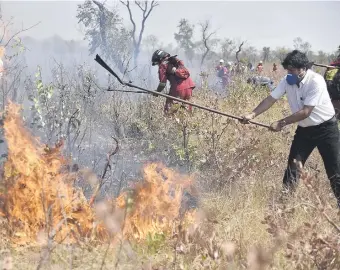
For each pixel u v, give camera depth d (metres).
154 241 4.65
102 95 9.26
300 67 5.82
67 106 7.24
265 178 6.52
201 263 4.11
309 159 7.42
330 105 5.90
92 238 4.73
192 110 9.29
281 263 4.27
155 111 9.30
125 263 4.39
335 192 5.91
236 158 6.86
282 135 8.09
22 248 4.55
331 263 4.10
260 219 5.18
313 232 4.17
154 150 7.94
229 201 5.88
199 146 7.84
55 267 4.18
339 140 5.94
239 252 4.37
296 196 5.48
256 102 12.80
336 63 10.05
